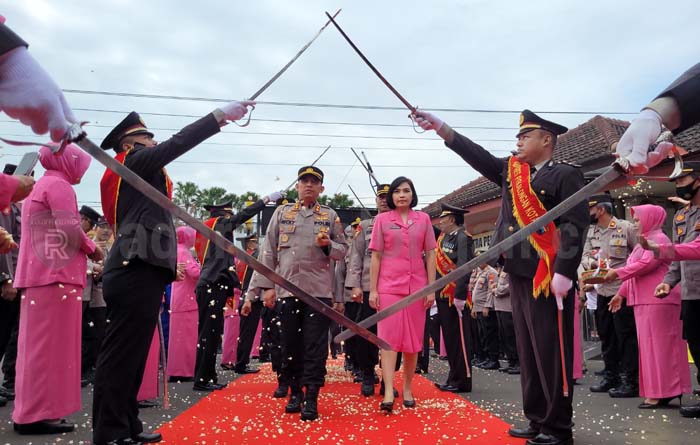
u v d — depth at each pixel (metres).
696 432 3.94
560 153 12.13
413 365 5.04
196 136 3.28
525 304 3.56
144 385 4.88
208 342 6.03
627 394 5.64
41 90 1.94
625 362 5.70
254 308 7.86
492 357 8.80
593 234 6.68
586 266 6.46
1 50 1.89
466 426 4.05
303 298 3.42
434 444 3.49
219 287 6.18
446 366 8.96
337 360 9.91
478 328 9.81
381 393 5.72
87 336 6.53
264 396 5.57
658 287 4.66
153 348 4.96
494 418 4.35
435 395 5.71
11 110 1.95
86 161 4.09
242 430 3.89
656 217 5.06
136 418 3.55
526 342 3.62
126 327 3.30
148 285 3.36
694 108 2.18
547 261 3.42
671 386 4.87
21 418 3.77
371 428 3.97
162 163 3.31
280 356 5.51
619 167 2.41
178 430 3.88
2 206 2.19
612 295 5.87
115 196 3.41
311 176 4.88
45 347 3.81
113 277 3.31
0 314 4.91
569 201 2.92
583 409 4.90
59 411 3.85
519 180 3.55
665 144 2.32
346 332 3.79
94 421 3.29
